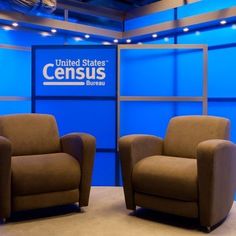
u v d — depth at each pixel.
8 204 2.65
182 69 3.97
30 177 2.72
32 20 4.81
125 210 3.11
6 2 4.20
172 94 3.98
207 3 4.82
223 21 4.63
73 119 3.99
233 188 2.87
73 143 3.13
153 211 3.08
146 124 4.00
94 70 3.96
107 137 4.01
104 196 3.57
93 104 3.98
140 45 3.95
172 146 3.24
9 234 2.53
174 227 2.69
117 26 6.02
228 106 4.82
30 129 3.30
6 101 4.93
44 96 3.98
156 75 3.98
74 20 5.47
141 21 5.80
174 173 2.64
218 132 3.01
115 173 4.05
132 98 3.98
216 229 2.64
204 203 2.52
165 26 5.23
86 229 2.64
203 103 3.92
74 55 3.95
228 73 4.81
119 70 3.95
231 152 2.76
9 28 4.88
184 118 3.30
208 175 2.47
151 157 3.03
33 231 2.59
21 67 5.11
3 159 2.58
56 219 2.87
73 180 2.92
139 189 2.88
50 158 2.95
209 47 5.04
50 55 3.96
